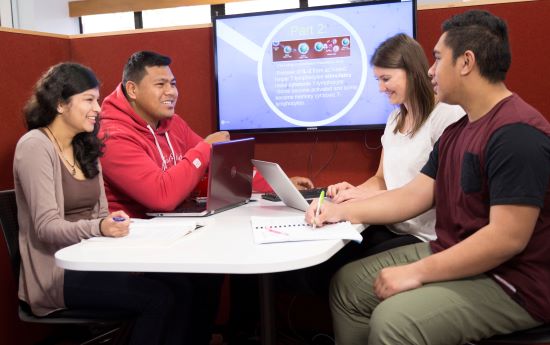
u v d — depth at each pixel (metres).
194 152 2.03
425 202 1.67
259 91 2.52
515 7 2.27
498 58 1.37
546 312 1.30
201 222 1.70
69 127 1.81
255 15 2.46
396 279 1.35
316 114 2.47
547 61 2.26
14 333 2.36
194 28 2.64
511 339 1.33
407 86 1.98
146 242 1.42
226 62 2.53
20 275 1.75
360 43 2.37
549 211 1.32
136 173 1.93
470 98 1.41
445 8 2.35
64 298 1.67
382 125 2.40
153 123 2.24
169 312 1.66
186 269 1.24
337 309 1.66
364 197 1.86
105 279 1.68
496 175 1.29
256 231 1.51
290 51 2.45
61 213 1.72
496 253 1.28
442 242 1.55
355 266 1.67
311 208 1.63
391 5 2.32
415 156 1.99
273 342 1.56
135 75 2.13
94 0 5.30
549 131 1.28
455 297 1.31
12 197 1.79
